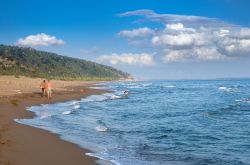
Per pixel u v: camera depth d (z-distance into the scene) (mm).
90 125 27297
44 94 53312
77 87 97500
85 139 21078
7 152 16453
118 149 18406
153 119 32156
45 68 191875
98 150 18031
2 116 29641
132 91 91250
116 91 89062
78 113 36281
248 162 16094
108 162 15625
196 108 43625
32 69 169125
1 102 40156
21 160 15219
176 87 123188
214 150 18625
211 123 29469
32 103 43969
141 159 16375
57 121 28953
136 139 21609
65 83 124875
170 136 22859
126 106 46281
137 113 37438
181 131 25000
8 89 59625
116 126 27281
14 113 32344
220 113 37500
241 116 34750
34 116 31406
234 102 53125
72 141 20141
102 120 30922
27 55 199250
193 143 20500
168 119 32250
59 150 17578
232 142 20875
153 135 23156
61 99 53594
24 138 20078
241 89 100250
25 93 53812
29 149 17391
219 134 23734
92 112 37844
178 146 19578
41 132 22391
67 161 15578
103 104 49062
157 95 73438
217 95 72562
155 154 17453
